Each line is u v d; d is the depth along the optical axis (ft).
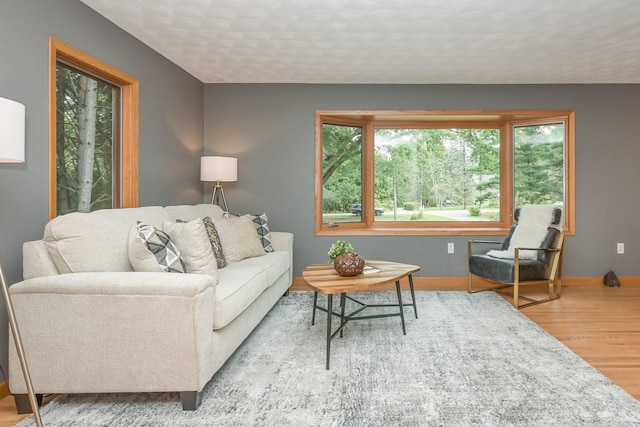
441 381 6.79
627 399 6.17
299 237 14.74
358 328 9.59
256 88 14.60
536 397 6.23
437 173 15.90
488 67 12.72
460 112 14.60
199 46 10.96
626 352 8.11
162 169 11.71
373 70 13.10
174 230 7.54
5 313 6.52
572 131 14.47
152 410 5.91
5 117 4.62
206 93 14.64
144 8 8.68
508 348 8.27
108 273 6.05
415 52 11.41
